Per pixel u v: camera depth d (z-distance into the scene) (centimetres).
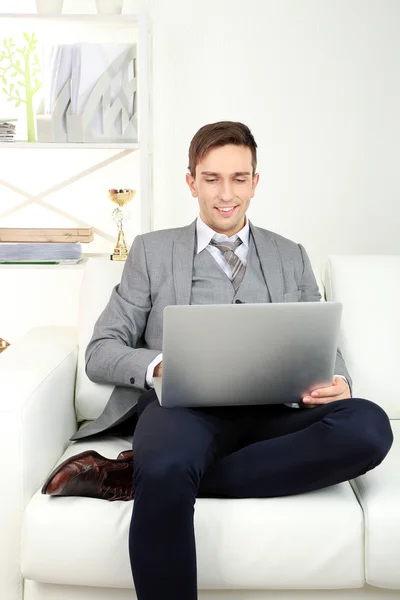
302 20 284
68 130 260
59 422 178
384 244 299
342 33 285
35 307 310
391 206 296
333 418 149
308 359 152
